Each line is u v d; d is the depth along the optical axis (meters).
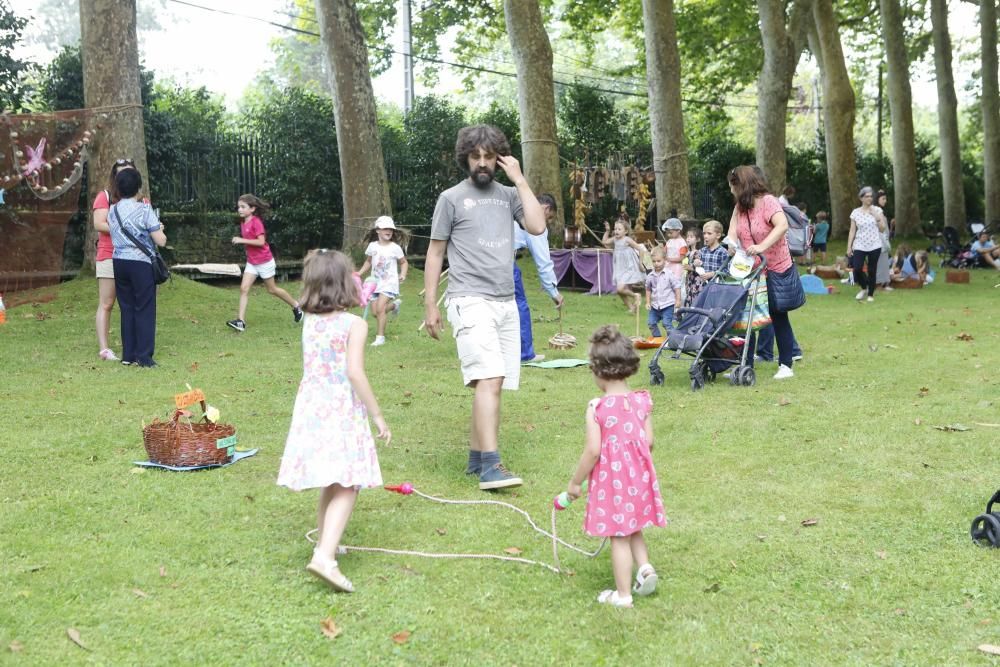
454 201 5.76
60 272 14.20
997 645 3.55
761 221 8.42
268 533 4.79
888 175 38.56
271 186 19.81
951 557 4.38
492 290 5.74
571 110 27.94
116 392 8.19
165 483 5.58
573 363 9.73
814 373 9.03
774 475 5.72
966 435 6.50
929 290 18.06
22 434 6.65
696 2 30.48
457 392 8.38
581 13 30.58
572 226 18.78
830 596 4.01
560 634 3.70
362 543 4.67
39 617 3.79
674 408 7.62
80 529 4.79
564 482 5.71
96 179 13.69
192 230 18.80
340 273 4.23
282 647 3.59
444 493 5.50
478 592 4.09
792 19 25.36
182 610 3.89
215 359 9.95
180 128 18.64
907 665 3.44
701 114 37.38
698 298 8.70
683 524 4.90
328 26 17.39
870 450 6.18
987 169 33.56
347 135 17.55
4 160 12.34
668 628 3.75
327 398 4.16
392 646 3.60
